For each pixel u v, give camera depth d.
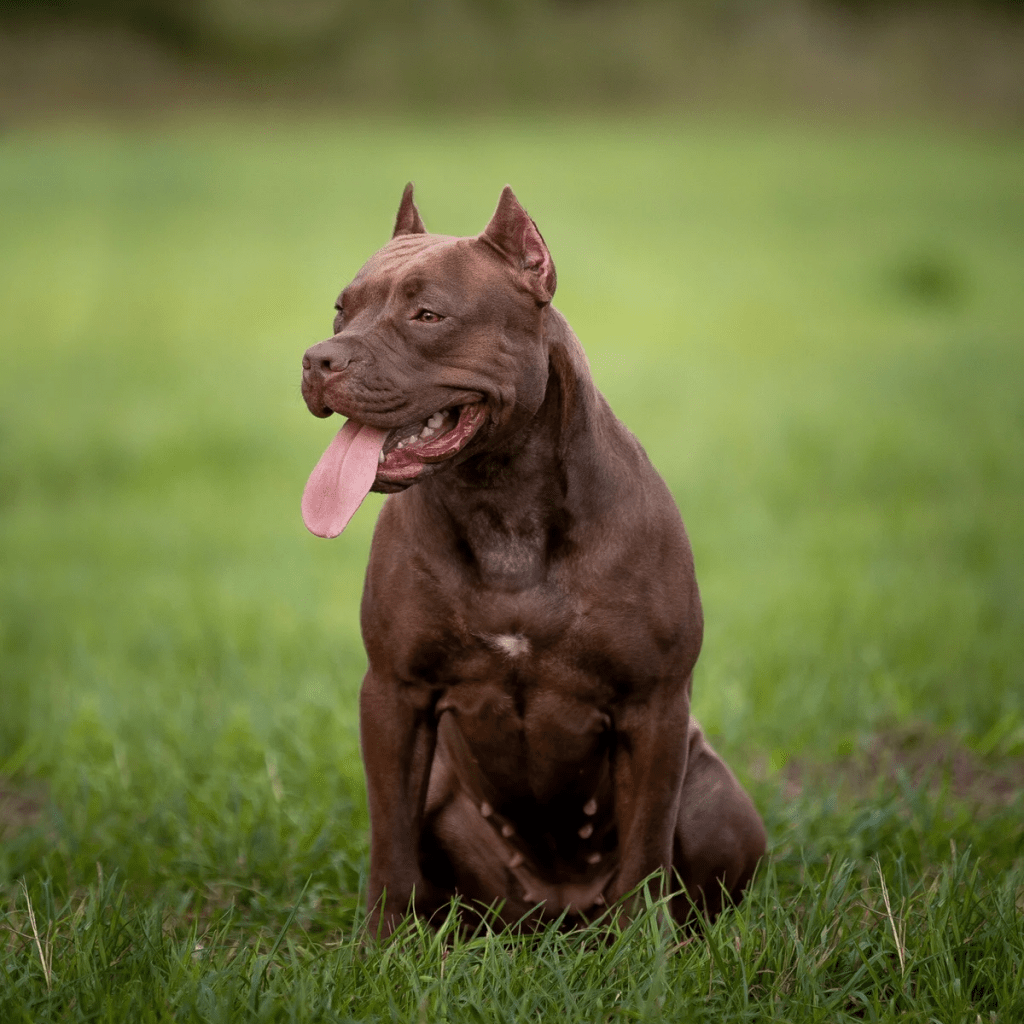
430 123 74.06
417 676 6.01
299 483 20.55
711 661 10.57
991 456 19.89
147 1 83.25
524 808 6.37
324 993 5.16
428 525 5.85
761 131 71.75
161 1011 4.97
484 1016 5.02
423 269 5.64
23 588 14.67
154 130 68.69
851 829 7.18
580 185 53.50
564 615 5.80
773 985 5.29
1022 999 5.18
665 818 5.99
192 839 7.32
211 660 11.42
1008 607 12.12
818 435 21.56
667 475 19.19
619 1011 5.06
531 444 5.76
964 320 33.91
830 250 42.81
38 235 42.34
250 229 43.50
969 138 69.50
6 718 9.90
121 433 23.09
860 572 14.05
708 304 35.25
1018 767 8.39
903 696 9.57
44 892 6.12
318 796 7.90
